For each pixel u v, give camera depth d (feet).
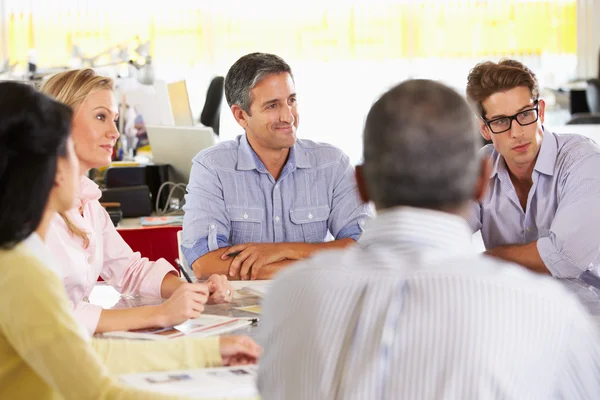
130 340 5.26
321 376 2.77
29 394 3.91
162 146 12.59
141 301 6.81
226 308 6.15
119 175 12.32
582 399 2.69
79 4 28.02
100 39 28.12
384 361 2.69
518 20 29.37
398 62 29.27
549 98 24.89
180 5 28.37
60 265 6.03
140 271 7.19
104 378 3.76
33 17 27.94
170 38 28.43
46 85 6.65
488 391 2.58
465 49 29.35
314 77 29.14
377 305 2.76
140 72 15.62
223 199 8.38
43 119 3.89
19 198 3.85
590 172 7.04
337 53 29.12
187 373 4.63
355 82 29.22
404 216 2.93
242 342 5.02
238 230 8.41
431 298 2.70
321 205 8.55
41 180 3.89
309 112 29.17
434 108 2.87
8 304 3.76
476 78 7.14
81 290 6.31
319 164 8.57
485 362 2.60
